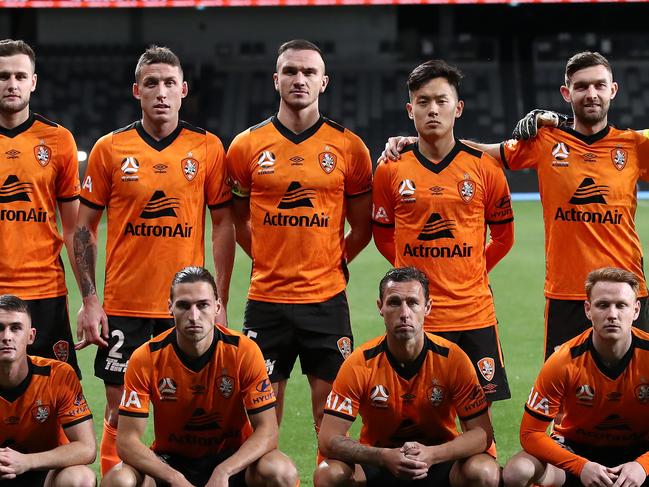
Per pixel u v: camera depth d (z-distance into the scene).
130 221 4.67
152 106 4.65
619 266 4.82
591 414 4.14
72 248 4.91
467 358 4.19
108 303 4.72
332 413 4.15
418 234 4.67
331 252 4.76
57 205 5.03
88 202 4.74
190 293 3.96
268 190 4.71
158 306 4.68
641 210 16.17
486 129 25.88
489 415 4.35
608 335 3.95
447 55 26.88
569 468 3.99
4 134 4.74
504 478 4.05
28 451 4.20
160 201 4.66
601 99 4.75
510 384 6.38
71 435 4.10
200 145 4.76
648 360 4.06
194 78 26.12
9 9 25.22
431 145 4.70
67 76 25.62
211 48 26.25
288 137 4.74
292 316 4.70
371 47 26.67
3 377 4.06
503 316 8.55
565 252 4.85
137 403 4.07
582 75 4.76
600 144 4.82
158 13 25.86
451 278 4.66
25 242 4.74
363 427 4.35
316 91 4.73
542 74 26.95
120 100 25.53
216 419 4.19
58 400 4.12
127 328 4.67
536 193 19.94
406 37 26.78
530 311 8.77
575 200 4.80
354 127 25.75
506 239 4.93
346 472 4.07
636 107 26.28
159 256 4.66
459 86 4.70
